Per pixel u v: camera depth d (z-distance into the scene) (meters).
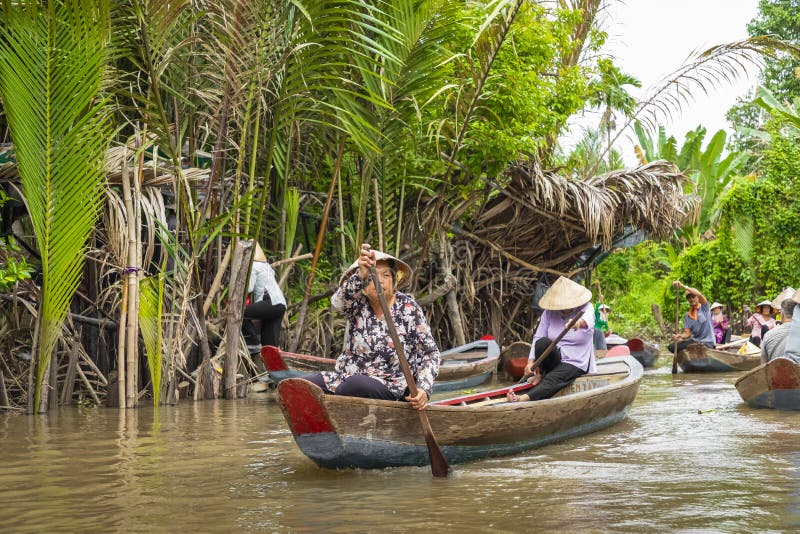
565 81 12.70
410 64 9.05
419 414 4.83
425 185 12.12
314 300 11.00
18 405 8.38
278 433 6.63
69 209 7.52
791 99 32.47
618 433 6.60
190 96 9.54
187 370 9.45
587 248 14.59
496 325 14.66
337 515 3.83
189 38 8.16
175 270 8.71
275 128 8.65
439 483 4.59
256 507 4.03
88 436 6.52
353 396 4.88
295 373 9.11
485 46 9.70
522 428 5.62
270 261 10.99
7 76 7.04
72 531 3.62
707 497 4.13
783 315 8.46
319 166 11.87
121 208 8.45
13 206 9.20
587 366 7.36
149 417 7.73
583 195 12.80
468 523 3.64
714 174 25.75
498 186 12.59
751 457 5.30
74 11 7.08
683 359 13.13
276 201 11.01
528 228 13.87
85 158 7.45
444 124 11.21
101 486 4.59
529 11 11.88
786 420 7.11
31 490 4.50
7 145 8.47
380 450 4.87
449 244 13.13
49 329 7.89
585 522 3.64
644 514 3.78
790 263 21.89
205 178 8.81
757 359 12.91
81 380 9.12
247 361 9.83
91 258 8.64
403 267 5.13
